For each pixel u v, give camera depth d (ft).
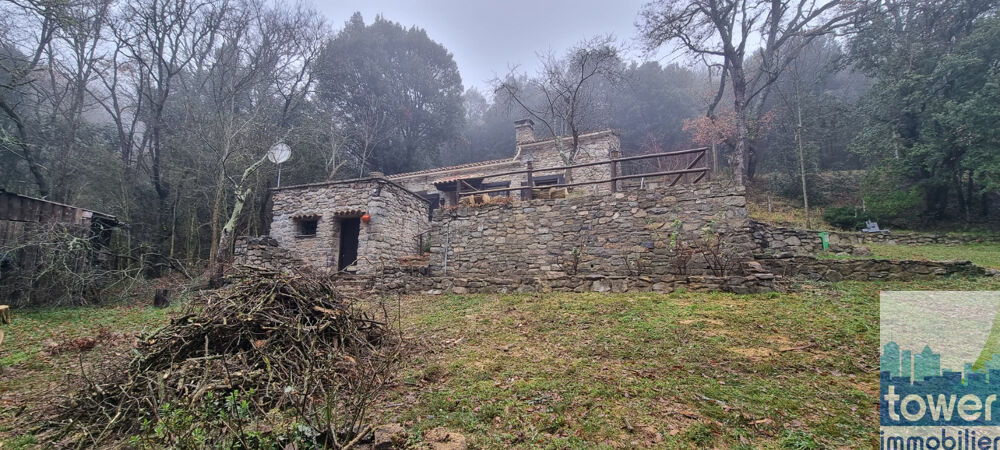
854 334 13.71
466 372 11.83
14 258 27.48
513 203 29.94
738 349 12.74
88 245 31.30
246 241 35.04
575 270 26.09
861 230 45.62
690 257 23.62
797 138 61.21
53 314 24.95
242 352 10.43
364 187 36.99
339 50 76.95
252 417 8.38
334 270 35.50
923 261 21.61
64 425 8.87
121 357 11.61
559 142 49.52
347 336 12.53
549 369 11.80
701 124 69.21
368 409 9.48
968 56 43.11
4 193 27.76
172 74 51.75
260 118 50.52
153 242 45.73
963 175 47.98
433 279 25.38
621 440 7.97
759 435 8.03
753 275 20.13
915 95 45.78
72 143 46.21
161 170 49.96
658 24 56.34
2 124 42.68
